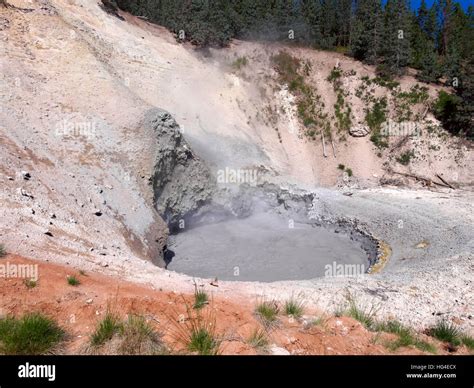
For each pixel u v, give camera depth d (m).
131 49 29.59
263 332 6.69
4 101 16.89
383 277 14.77
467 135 35.06
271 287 11.49
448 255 17.38
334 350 6.65
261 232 24.33
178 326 6.45
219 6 45.47
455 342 8.91
